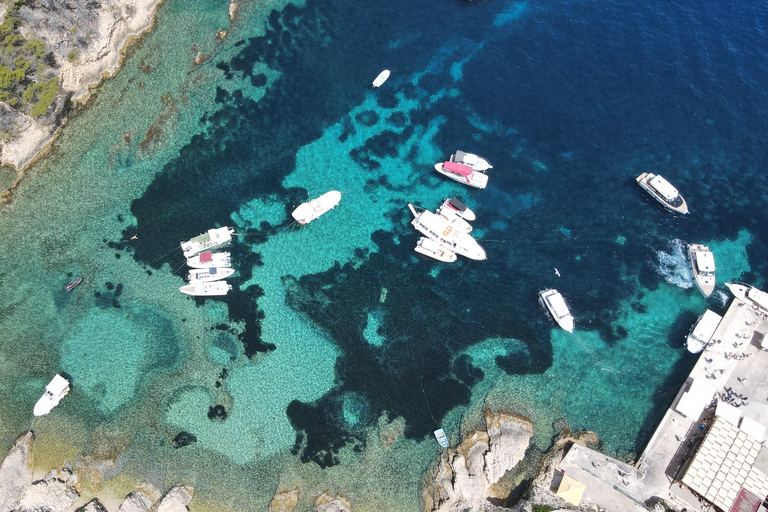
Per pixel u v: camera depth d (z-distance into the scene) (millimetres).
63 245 51812
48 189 53844
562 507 42156
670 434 45125
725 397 46438
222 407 46656
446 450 45500
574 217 55625
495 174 57469
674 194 55094
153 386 47125
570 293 52219
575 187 57125
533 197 56500
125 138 56469
